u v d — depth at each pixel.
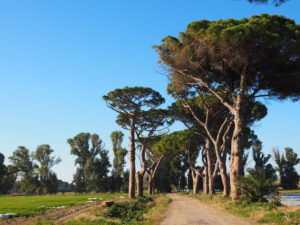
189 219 18.30
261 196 21.53
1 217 19.11
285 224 13.01
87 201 38.84
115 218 19.67
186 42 25.41
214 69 25.86
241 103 25.41
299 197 45.94
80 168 94.88
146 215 21.78
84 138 95.88
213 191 41.00
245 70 24.00
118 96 38.09
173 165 86.50
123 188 90.50
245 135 39.41
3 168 100.25
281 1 10.08
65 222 16.73
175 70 27.19
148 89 38.16
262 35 20.11
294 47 20.58
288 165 85.94
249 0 10.15
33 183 95.12
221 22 22.78
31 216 20.70
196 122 40.28
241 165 25.11
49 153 97.12
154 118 45.00
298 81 24.53
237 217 17.52
